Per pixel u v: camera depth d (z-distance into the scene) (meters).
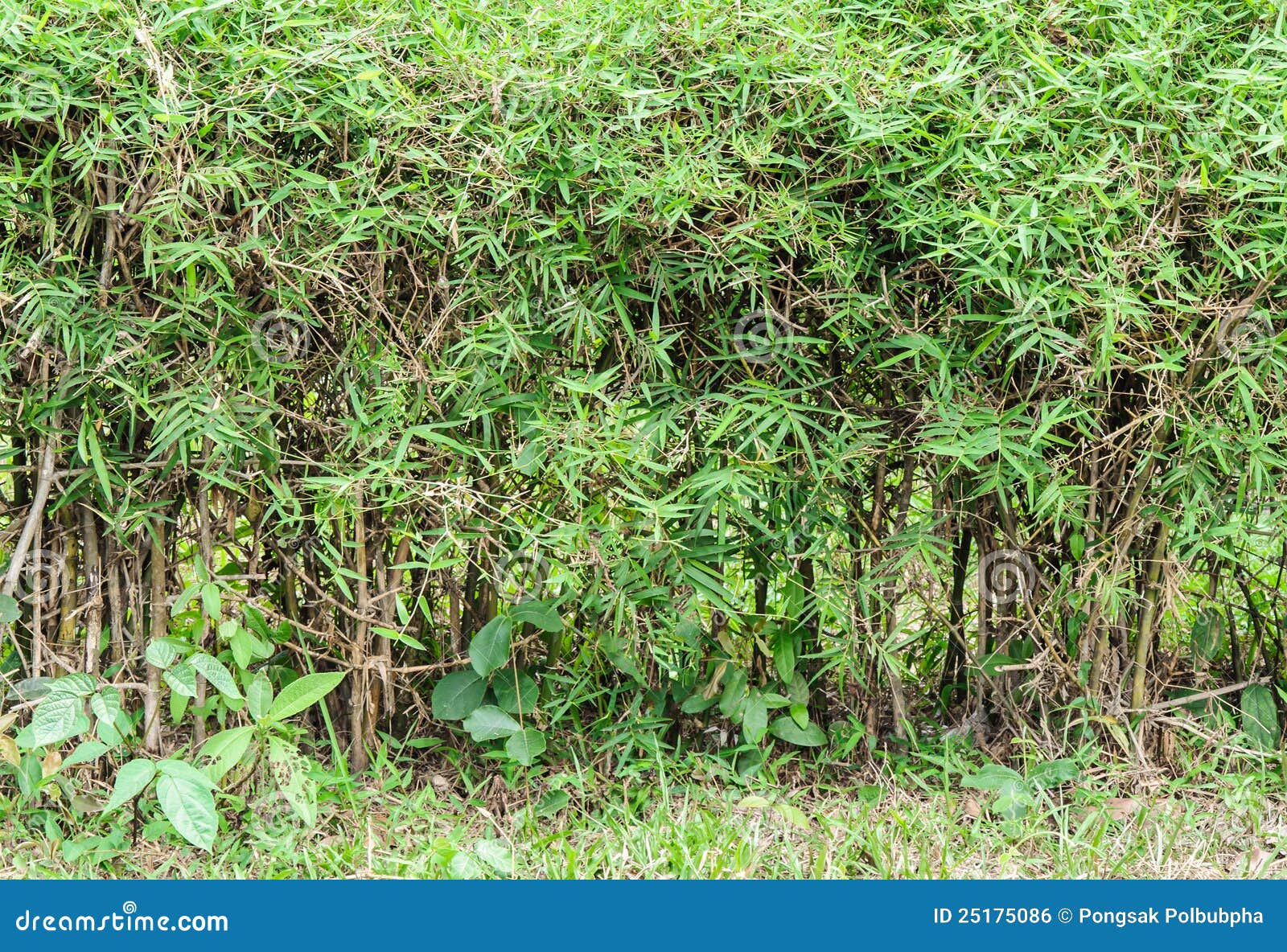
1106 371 2.34
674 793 2.63
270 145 2.19
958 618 2.80
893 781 2.69
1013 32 2.34
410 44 2.25
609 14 2.30
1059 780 2.58
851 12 2.47
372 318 2.35
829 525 2.53
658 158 2.30
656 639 2.56
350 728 2.72
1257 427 2.37
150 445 2.37
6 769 2.44
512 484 2.52
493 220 2.29
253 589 2.63
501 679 2.62
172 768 2.20
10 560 2.41
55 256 2.20
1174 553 2.53
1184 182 2.28
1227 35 2.41
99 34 2.15
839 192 2.40
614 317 2.42
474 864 2.28
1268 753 2.70
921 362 2.43
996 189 2.29
